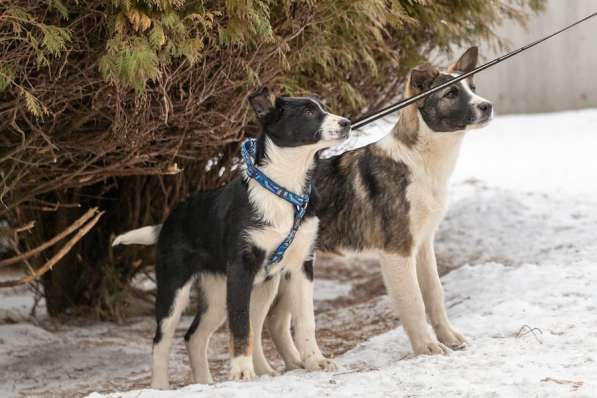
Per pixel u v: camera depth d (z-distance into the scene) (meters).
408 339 9.95
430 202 9.34
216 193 9.09
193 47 8.60
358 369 8.93
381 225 9.47
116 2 8.23
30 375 10.66
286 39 9.62
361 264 16.67
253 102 8.49
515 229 15.61
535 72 28.05
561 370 7.63
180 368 10.66
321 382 7.88
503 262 13.91
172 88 9.70
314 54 10.13
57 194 12.30
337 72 11.28
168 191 12.37
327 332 11.90
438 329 9.53
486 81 28.48
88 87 9.41
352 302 14.05
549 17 27.55
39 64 8.37
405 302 9.30
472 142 24.98
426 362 8.23
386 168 9.47
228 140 10.39
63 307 13.38
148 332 12.76
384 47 11.45
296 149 8.42
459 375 7.69
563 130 25.34
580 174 20.09
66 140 9.88
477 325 9.68
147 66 8.23
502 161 22.31
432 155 9.32
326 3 9.69
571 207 16.55
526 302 10.11
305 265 8.84
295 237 8.61
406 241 9.37
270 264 8.65
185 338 9.50
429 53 12.77
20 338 12.06
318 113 8.44
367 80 11.98
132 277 13.64
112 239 12.99
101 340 12.14
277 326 9.52
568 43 27.59
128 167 10.52
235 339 8.43
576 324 9.12
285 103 8.45
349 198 9.73
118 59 8.30
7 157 9.50
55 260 10.15
